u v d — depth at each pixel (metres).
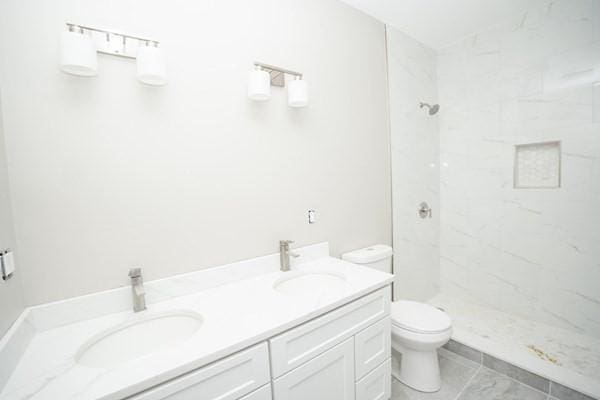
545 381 1.54
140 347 0.99
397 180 2.24
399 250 2.29
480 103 2.38
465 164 2.52
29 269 0.90
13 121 0.87
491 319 2.23
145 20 1.08
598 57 1.80
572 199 1.96
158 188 1.13
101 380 0.68
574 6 1.87
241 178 1.36
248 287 1.27
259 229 1.44
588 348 1.79
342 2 1.80
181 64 1.16
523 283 2.23
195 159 1.22
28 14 0.88
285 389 0.96
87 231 1.00
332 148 1.77
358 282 1.31
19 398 0.63
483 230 2.44
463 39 2.43
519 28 2.11
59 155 0.94
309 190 1.65
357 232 1.96
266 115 1.43
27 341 0.84
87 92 0.98
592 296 1.90
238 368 0.85
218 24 1.26
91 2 0.97
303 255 1.62
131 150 1.07
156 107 1.11
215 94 1.26
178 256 1.19
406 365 1.65
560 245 2.03
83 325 0.95
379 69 2.06
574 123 1.92
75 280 0.98
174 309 1.07
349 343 1.18
